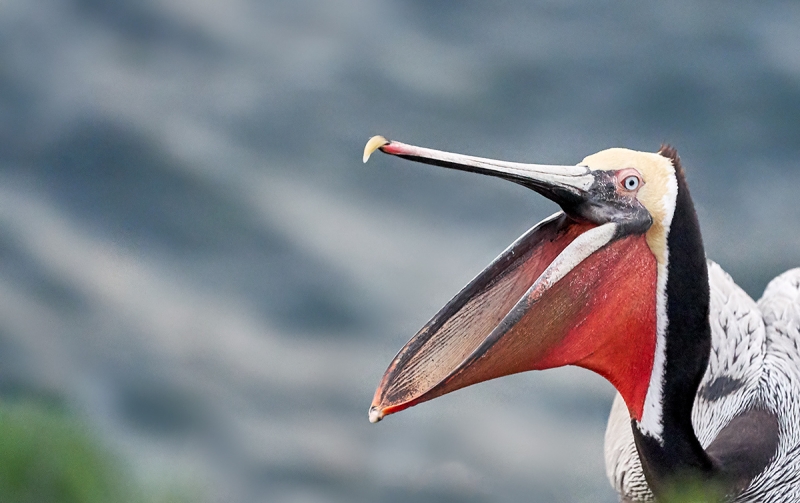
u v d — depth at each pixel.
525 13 24.88
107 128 20.39
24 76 21.08
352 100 22.08
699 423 10.03
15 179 19.23
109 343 16.17
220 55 22.80
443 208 19.67
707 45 23.80
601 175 8.31
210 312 17.11
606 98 22.41
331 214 19.38
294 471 14.46
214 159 20.25
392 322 17.27
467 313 8.35
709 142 21.28
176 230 18.69
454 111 21.95
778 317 10.94
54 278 17.22
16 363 15.36
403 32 24.20
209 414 15.12
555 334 8.14
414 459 14.85
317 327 17.16
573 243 8.15
